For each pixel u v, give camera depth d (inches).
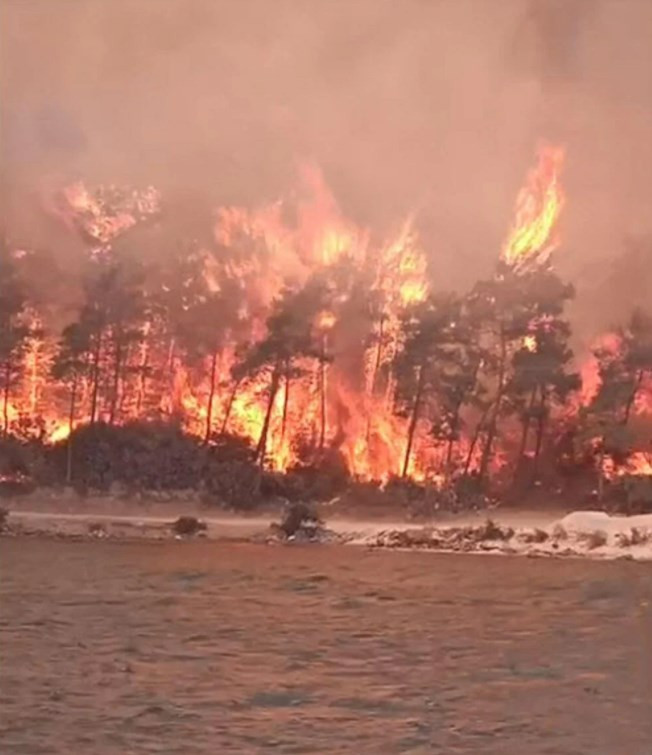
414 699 1186.6
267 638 1526.8
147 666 1333.7
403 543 2613.2
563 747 1013.8
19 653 1396.4
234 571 2167.8
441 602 1855.3
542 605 1833.2
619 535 2549.2
